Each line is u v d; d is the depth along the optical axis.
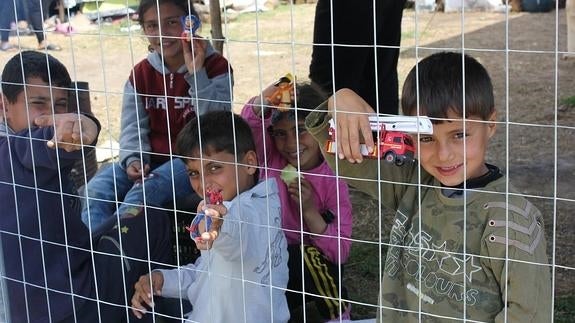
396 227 1.64
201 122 2.02
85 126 1.84
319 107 1.60
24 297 2.00
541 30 7.37
